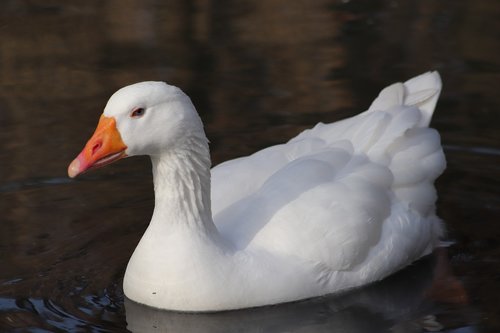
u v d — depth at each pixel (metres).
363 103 15.59
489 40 17.69
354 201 11.02
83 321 10.30
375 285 11.18
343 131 12.00
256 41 18.03
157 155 10.38
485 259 11.70
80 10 19.62
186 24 18.89
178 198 10.41
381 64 16.92
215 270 10.39
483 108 15.41
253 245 10.66
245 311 10.52
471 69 16.62
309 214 10.80
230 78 16.55
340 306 10.73
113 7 19.78
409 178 11.68
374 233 11.11
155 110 10.09
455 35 17.97
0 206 12.87
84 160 9.95
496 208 12.94
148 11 19.59
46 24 18.86
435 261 11.76
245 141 14.45
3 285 11.07
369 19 18.89
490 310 10.55
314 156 11.48
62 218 12.66
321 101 15.71
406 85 12.73
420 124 12.23
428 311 10.59
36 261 11.63
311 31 18.42
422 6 19.44
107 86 16.30
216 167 11.92
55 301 10.73
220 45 17.88
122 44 17.98
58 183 13.55
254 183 11.45
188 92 15.97
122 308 10.61
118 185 13.61
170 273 10.39
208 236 10.50
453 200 13.19
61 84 16.45
